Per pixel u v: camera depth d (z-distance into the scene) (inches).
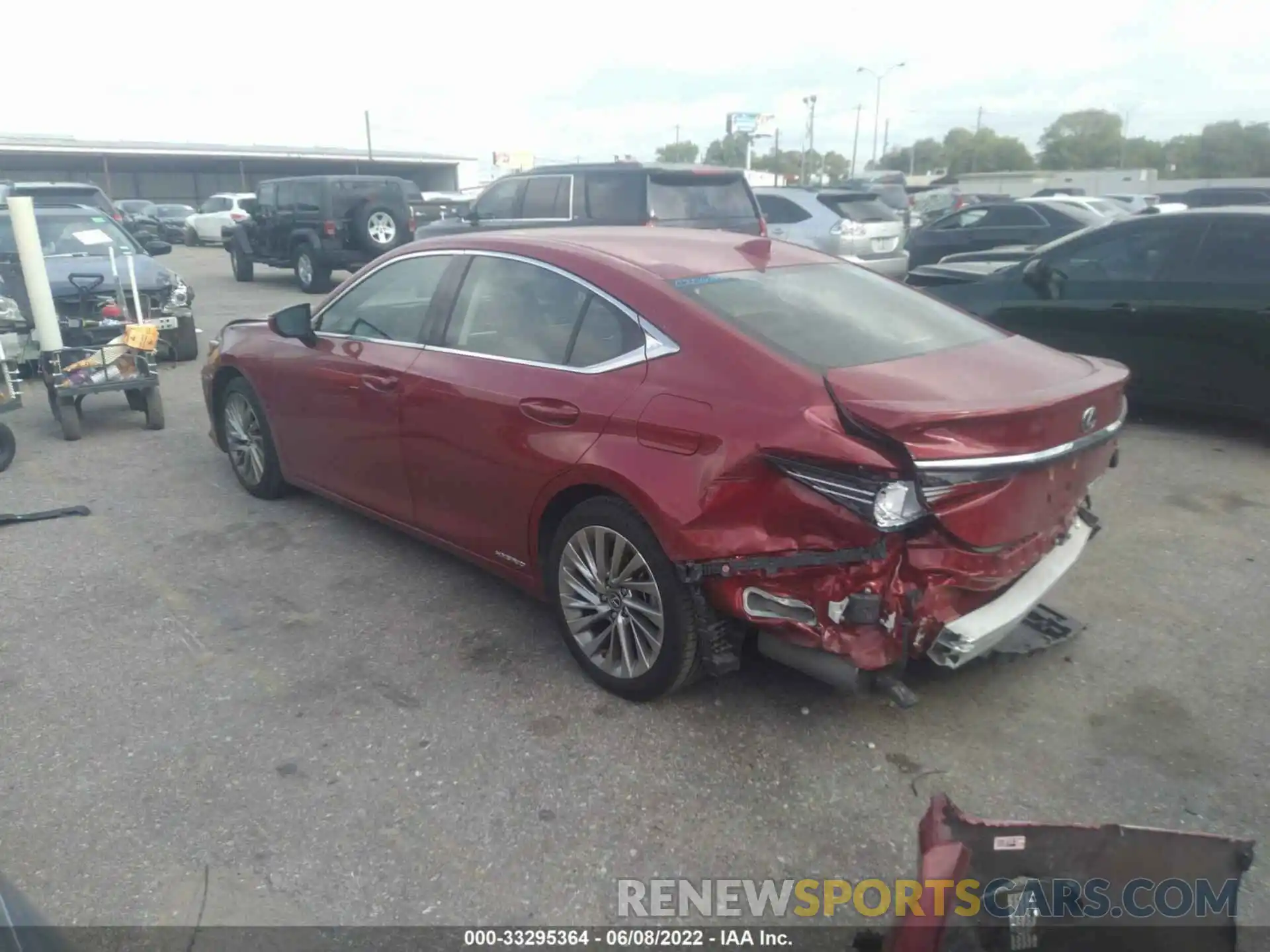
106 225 421.4
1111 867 88.8
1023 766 130.0
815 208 557.0
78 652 160.6
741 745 134.3
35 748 134.4
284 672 154.0
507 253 164.4
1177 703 144.9
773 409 122.1
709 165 461.7
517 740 135.8
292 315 197.0
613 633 144.6
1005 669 154.0
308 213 660.7
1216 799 123.7
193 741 135.9
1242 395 270.2
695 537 126.3
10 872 111.3
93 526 216.4
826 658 124.6
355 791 125.4
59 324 315.0
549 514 151.8
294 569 192.7
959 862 84.3
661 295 140.9
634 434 134.6
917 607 120.0
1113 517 219.6
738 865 113.0
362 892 108.9
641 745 134.3
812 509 117.3
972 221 624.1
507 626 168.7
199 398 344.8
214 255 1077.8
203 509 226.8
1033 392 124.7
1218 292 269.1
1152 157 3518.7
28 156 2009.1
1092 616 171.9
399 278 185.5
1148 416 307.4
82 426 304.8
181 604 177.6
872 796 124.3
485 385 157.4
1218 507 225.3
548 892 109.1
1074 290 301.0
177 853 114.6
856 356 133.3
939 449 112.7
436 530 176.4
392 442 179.0
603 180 442.6
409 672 154.0
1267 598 178.9
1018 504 122.1
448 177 2504.9
